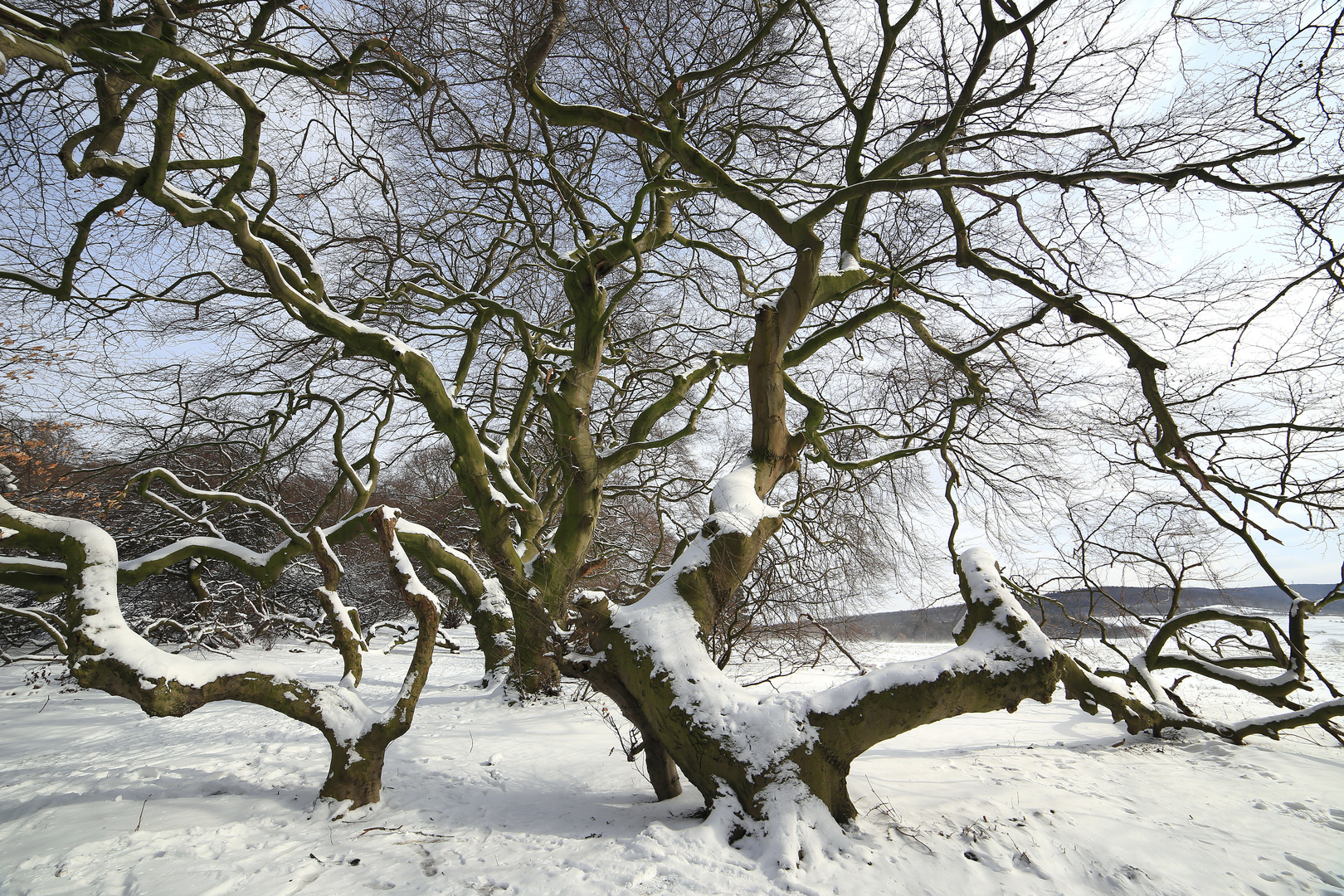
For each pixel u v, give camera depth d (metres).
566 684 12.77
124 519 19.16
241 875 4.36
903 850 4.68
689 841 4.74
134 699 4.90
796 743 5.02
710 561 6.45
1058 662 5.32
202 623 17.06
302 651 19.22
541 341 14.66
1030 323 8.73
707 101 10.21
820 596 10.09
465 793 6.18
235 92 7.00
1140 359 7.62
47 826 5.14
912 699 5.11
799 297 8.21
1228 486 8.38
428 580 20.73
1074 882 4.39
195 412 12.97
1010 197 9.04
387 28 7.93
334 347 12.91
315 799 5.80
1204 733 8.60
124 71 6.58
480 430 13.39
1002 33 6.62
